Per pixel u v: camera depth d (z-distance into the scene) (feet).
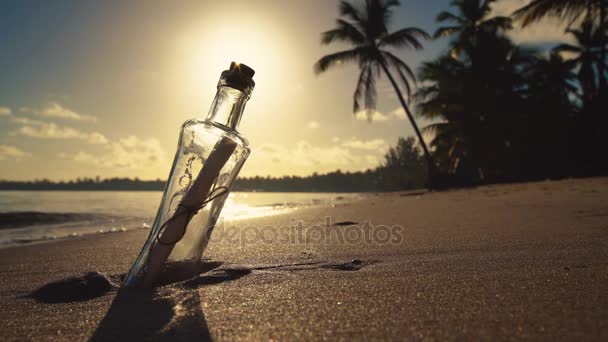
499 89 29.81
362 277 1.78
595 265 1.76
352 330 1.17
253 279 1.82
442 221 4.23
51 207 21.98
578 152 28.53
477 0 29.68
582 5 16.44
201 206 1.70
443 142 32.58
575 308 1.22
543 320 1.15
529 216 4.17
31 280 2.24
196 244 1.71
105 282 1.73
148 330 1.26
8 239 7.00
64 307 1.52
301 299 1.46
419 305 1.33
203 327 1.25
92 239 5.28
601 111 27.94
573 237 2.61
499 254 2.21
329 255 2.46
